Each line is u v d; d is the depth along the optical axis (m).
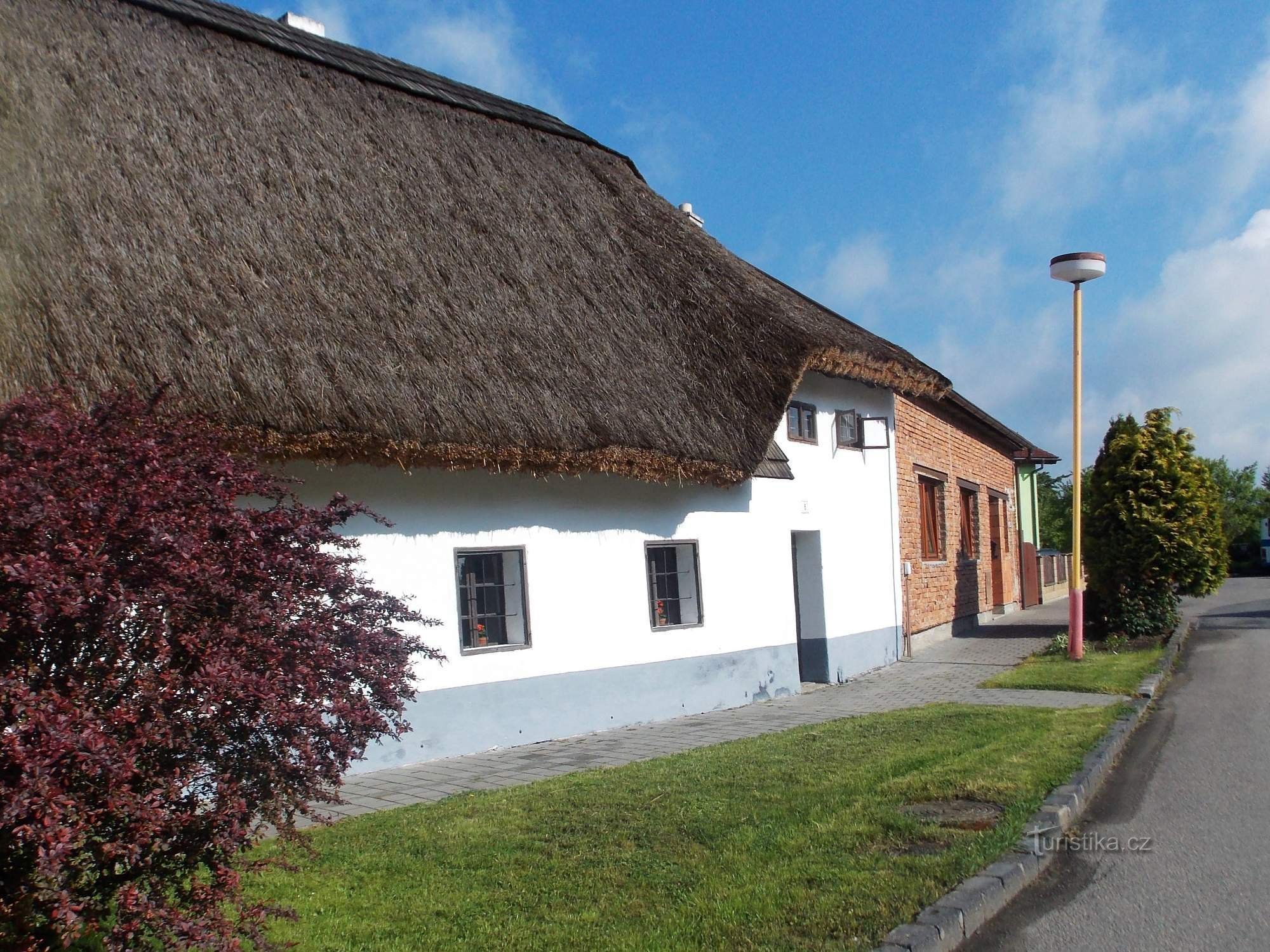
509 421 8.85
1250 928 4.87
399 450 8.02
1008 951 4.70
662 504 11.60
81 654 3.44
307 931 4.77
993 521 24.11
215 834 3.59
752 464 11.16
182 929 3.45
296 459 7.66
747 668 12.45
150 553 3.47
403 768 8.93
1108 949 4.68
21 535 3.27
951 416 20.19
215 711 3.51
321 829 6.57
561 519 10.49
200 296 7.84
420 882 5.44
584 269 11.87
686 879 5.32
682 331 11.98
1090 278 13.93
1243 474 59.94
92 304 7.07
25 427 3.72
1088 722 9.44
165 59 10.27
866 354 13.41
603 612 10.81
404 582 9.06
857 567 15.12
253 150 9.98
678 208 16.88
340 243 9.61
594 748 9.65
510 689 9.88
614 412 9.93
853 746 8.58
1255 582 41.38
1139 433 15.97
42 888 3.29
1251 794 7.24
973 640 18.66
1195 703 11.09
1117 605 15.94
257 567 3.81
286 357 7.80
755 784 7.27
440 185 11.55
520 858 5.79
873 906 4.84
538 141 14.04
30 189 7.64
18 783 2.98
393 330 8.93
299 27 14.28
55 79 8.96
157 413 4.27
